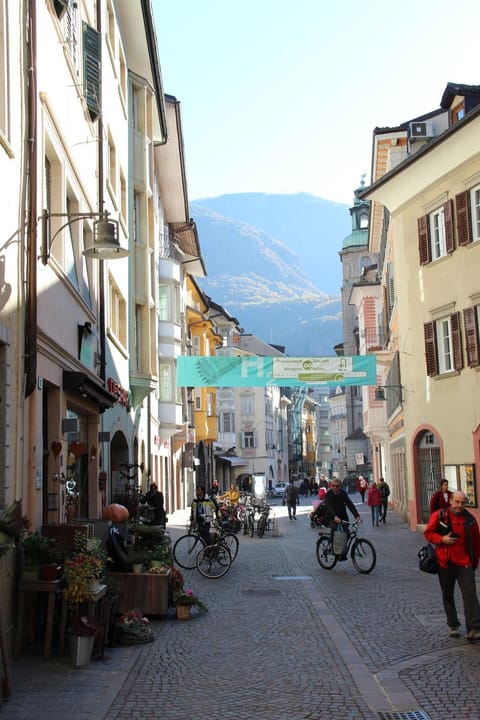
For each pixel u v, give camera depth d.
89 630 8.38
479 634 9.26
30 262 10.10
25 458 10.12
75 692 7.39
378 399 37.09
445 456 24.61
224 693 7.44
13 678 7.88
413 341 26.70
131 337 24.33
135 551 11.86
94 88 16.27
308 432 136.75
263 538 26.27
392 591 13.64
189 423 45.50
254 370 29.12
